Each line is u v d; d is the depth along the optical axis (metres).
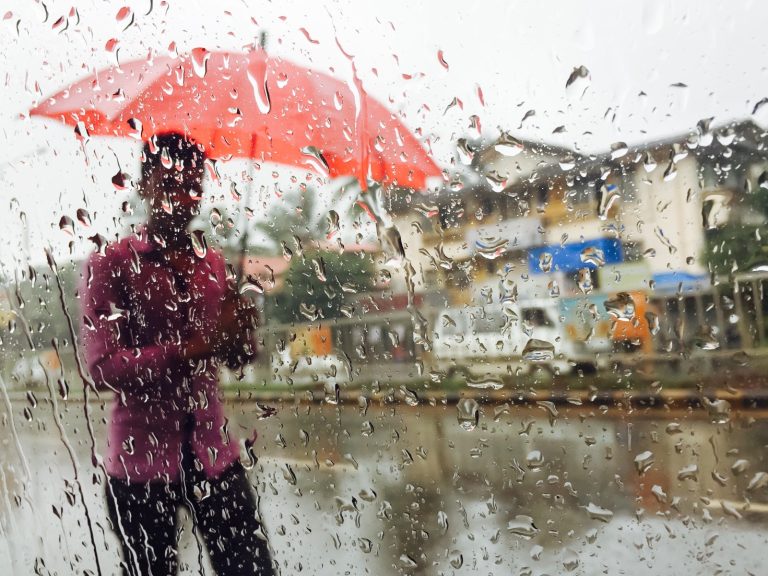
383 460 1.41
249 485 1.40
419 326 1.40
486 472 1.28
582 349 1.19
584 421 1.17
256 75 1.43
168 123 1.46
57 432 1.61
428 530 1.22
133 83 1.50
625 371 1.11
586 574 0.99
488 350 1.33
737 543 0.95
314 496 1.37
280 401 1.45
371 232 1.41
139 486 1.40
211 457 1.39
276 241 1.47
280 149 1.44
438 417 1.39
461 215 1.32
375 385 1.44
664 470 1.05
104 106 1.50
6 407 1.74
